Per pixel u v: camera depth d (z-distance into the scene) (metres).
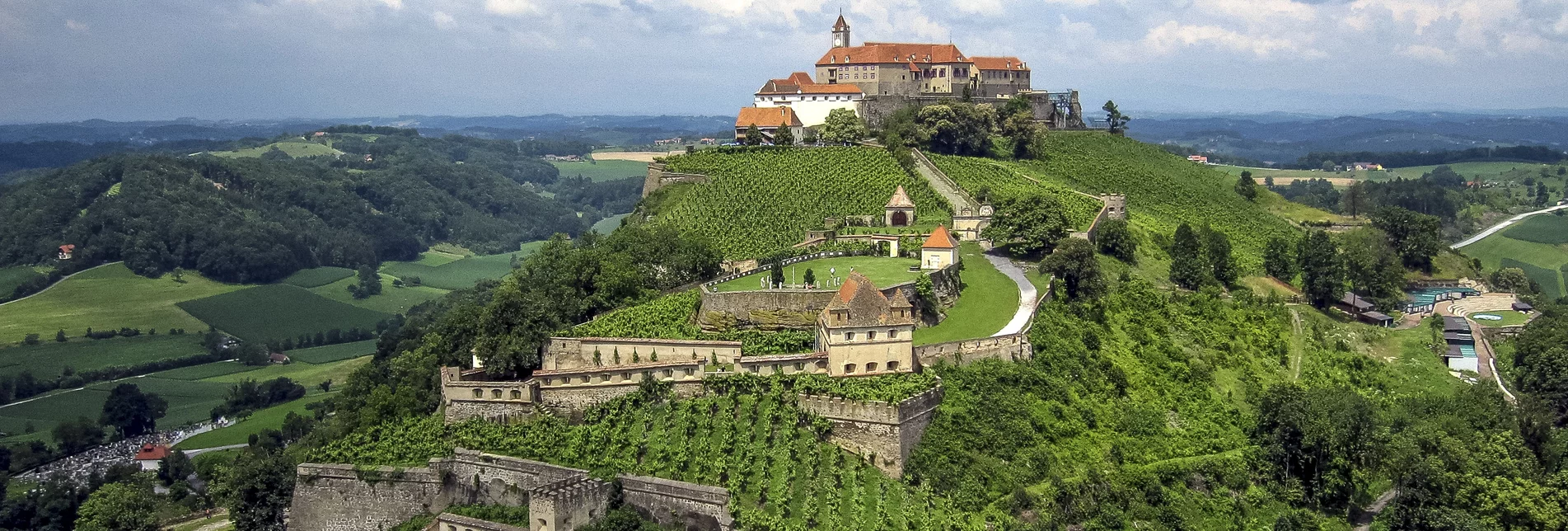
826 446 166.50
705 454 163.25
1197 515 174.50
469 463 170.62
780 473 158.88
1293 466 187.38
